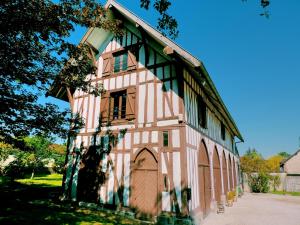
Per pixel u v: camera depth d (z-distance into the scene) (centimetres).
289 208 1451
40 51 816
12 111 795
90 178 1155
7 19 662
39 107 884
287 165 3853
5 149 2297
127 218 948
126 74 1158
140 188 972
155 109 1009
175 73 996
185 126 925
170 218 852
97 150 1162
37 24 715
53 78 893
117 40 1255
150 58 1092
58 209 999
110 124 1150
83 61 984
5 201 1109
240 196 2142
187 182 865
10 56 728
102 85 1125
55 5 748
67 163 1280
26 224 730
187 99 1006
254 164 2980
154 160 966
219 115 1717
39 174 3044
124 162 1050
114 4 1180
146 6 498
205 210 1076
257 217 1145
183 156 890
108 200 1052
